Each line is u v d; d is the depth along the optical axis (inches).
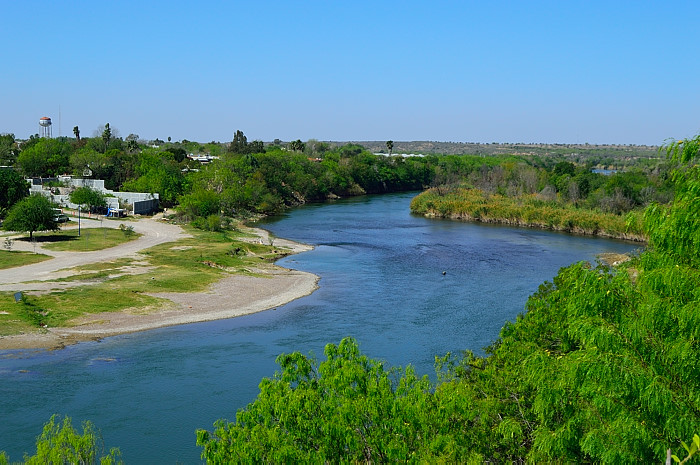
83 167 6141.7
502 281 2977.4
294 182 7308.1
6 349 1811.0
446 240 4392.2
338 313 2364.7
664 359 581.0
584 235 4781.0
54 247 3326.8
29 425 1328.7
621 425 556.7
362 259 3580.2
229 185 5669.3
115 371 1681.8
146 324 2142.0
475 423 863.1
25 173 6294.3
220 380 1631.4
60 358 1769.2
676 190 643.5
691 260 604.7
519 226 5305.1
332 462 771.4
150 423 1364.4
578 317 658.2
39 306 2201.0
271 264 3353.8
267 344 1961.1
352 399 814.5
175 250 3427.7
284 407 793.6
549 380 664.4
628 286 639.8
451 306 2479.1
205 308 2380.7
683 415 541.6
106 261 3024.1
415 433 783.7
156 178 5511.8
